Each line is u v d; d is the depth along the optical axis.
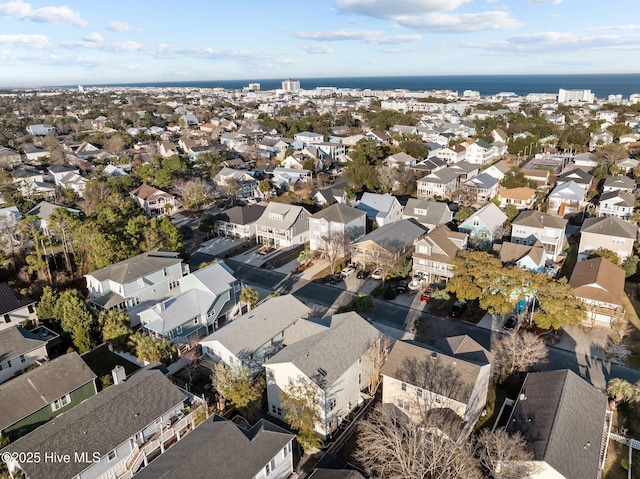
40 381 30.94
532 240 56.16
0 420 27.88
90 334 40.78
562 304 38.31
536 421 26.66
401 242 54.78
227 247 64.44
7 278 51.03
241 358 34.28
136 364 38.38
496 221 60.56
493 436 25.95
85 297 48.81
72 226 53.12
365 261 54.69
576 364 36.28
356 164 92.31
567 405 27.36
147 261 47.09
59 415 29.02
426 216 64.88
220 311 43.41
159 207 79.19
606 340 39.50
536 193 79.81
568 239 62.44
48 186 86.12
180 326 39.78
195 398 31.12
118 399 27.86
